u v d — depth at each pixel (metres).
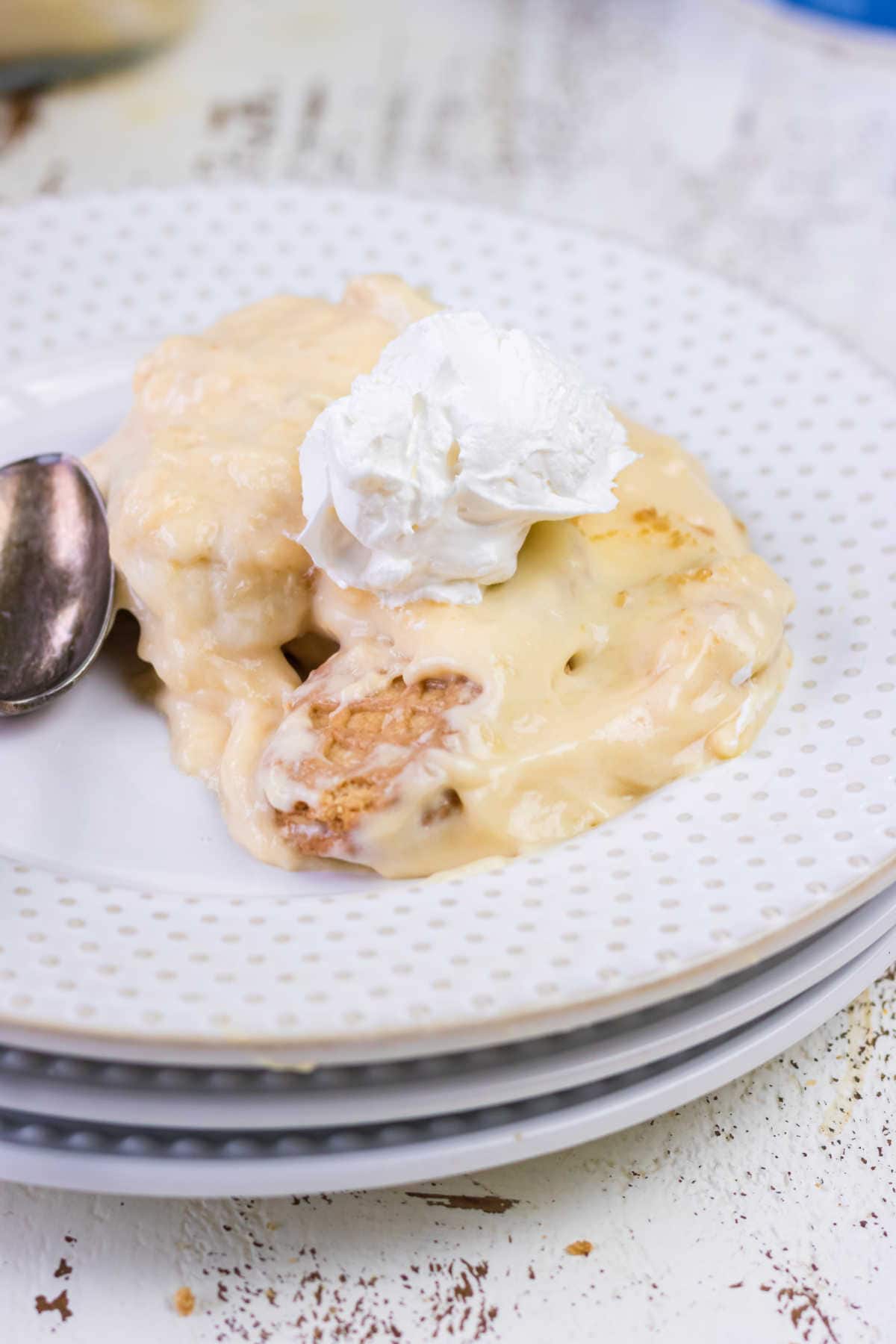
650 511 0.43
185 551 0.42
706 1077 0.38
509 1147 0.37
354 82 0.70
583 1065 0.36
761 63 0.73
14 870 0.39
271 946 0.37
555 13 0.76
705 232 0.63
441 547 0.41
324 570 0.42
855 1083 0.40
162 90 0.68
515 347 0.41
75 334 0.51
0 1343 0.37
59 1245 0.38
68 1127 0.37
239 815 0.41
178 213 0.52
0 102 0.67
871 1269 0.38
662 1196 0.39
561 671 0.41
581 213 0.63
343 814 0.40
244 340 0.46
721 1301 0.37
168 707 0.44
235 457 0.43
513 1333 0.37
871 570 0.44
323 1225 0.38
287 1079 0.36
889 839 0.38
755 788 0.40
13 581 0.45
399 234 0.52
